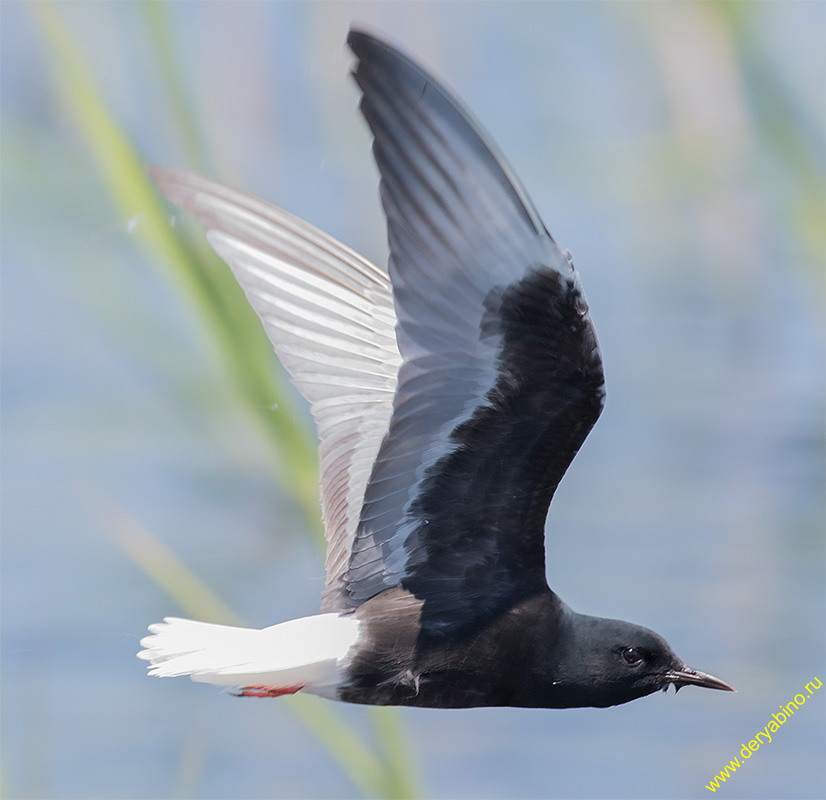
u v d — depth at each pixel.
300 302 7.98
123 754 8.24
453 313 7.89
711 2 8.41
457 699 7.97
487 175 7.87
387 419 7.96
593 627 7.98
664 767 8.25
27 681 8.28
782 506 8.49
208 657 7.95
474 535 7.95
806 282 9.00
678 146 9.73
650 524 8.48
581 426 7.93
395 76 7.85
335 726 8.05
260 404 8.07
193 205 7.97
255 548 8.42
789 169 8.41
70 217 8.52
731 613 8.36
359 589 7.96
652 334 10.60
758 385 9.93
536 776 8.24
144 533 8.21
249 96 8.69
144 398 9.06
